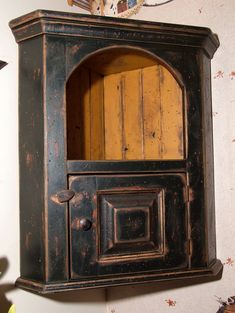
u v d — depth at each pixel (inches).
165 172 41.1
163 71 47.3
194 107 42.6
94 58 45.2
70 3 52.7
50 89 37.8
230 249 46.6
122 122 51.8
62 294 49.1
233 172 46.4
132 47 40.5
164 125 46.9
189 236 41.6
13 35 43.2
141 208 40.0
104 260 38.8
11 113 43.3
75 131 48.3
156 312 52.9
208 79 46.5
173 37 41.4
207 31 42.2
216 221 47.6
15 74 43.8
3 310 41.5
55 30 37.9
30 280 39.3
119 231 39.1
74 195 37.9
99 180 38.7
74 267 37.7
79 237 38.0
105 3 57.4
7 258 42.3
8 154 42.8
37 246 38.7
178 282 51.1
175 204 41.3
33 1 46.8
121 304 56.2
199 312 49.2
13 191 43.2
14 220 43.1
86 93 50.5
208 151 44.8
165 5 51.8
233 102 46.4
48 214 37.2
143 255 40.0
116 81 52.6
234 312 39.7
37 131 38.8
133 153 50.4
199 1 49.0
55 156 37.6
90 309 53.8
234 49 46.3
